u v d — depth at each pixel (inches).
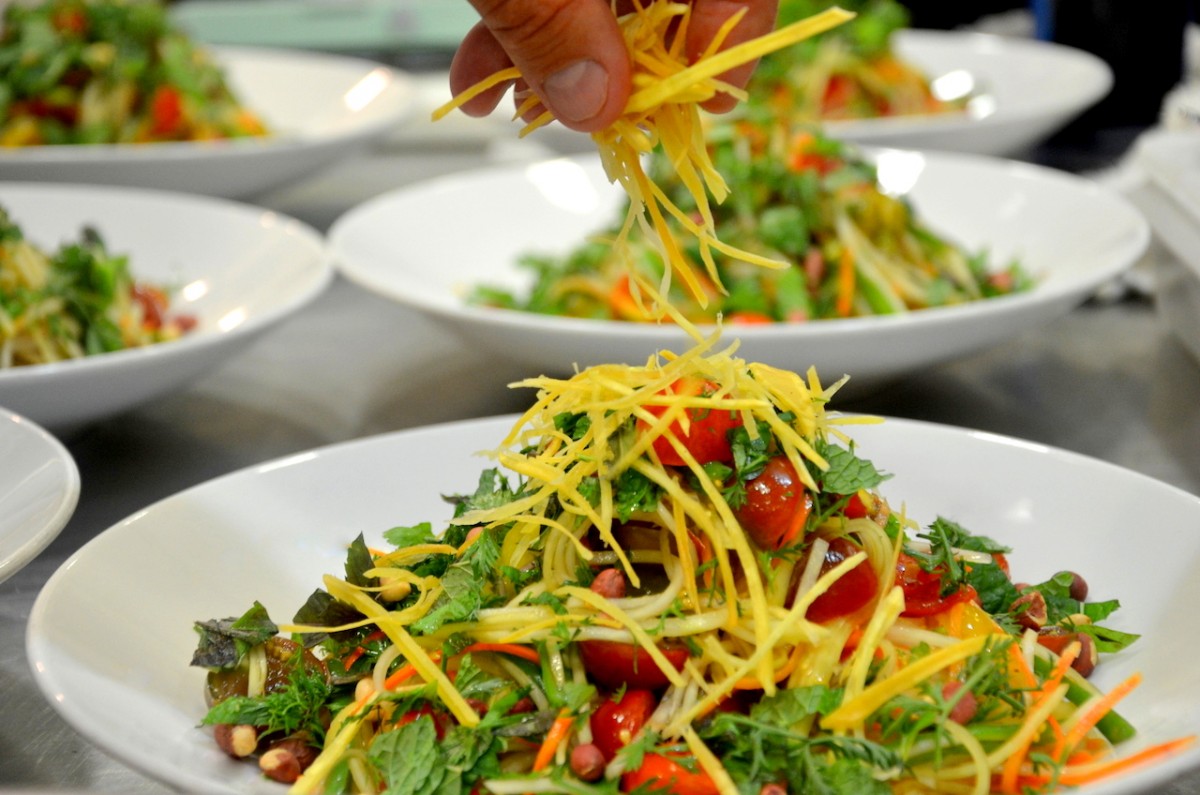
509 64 23.1
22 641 23.8
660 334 27.5
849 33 55.7
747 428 20.6
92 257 34.0
